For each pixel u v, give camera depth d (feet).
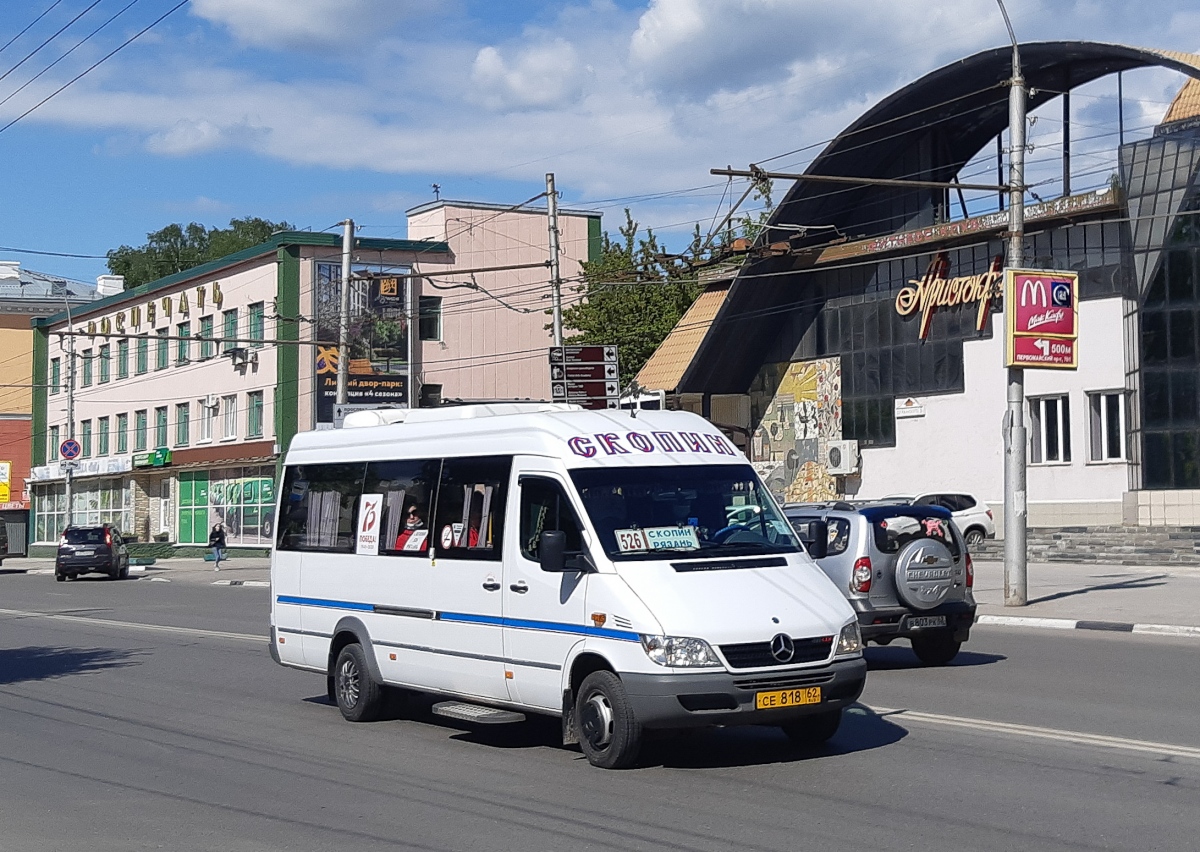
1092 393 113.39
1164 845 22.39
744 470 33.30
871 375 134.41
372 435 39.14
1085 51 114.32
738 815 25.17
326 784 29.55
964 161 134.51
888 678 44.75
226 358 176.14
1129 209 109.09
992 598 75.92
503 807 26.55
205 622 76.23
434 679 34.99
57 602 99.25
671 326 159.22
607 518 30.66
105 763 32.78
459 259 173.37
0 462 210.59
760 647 28.37
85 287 278.05
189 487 187.42
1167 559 99.66
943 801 25.93
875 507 47.80
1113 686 41.86
